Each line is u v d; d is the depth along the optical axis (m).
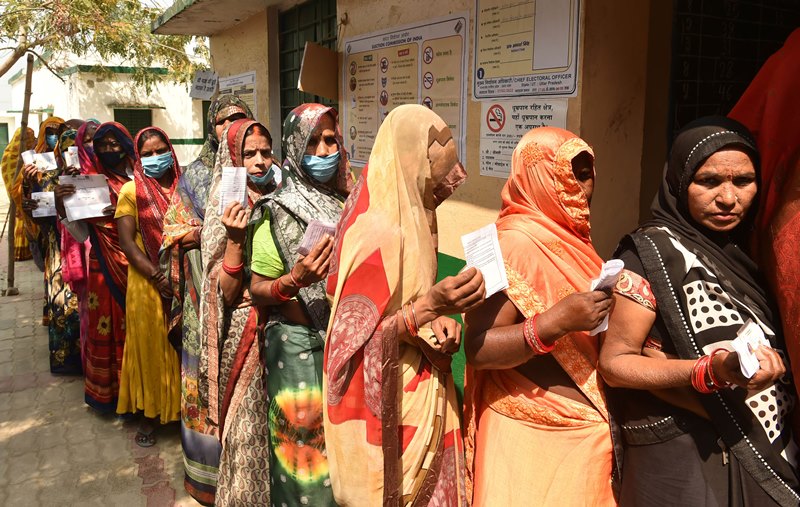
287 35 6.48
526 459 2.04
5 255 10.41
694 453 1.84
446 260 4.00
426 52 4.08
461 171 2.08
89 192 4.15
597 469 2.01
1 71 9.94
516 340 1.91
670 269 1.81
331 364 2.01
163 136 3.97
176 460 3.89
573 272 2.01
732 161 1.76
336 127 2.55
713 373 1.66
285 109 6.69
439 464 2.11
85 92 17.98
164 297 3.87
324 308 2.50
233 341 2.83
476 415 2.22
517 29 3.30
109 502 3.43
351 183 2.63
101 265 4.23
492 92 3.52
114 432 4.27
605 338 1.91
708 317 1.77
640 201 3.28
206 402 3.02
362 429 2.00
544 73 3.16
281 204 2.48
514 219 2.10
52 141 7.05
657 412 1.89
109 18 11.59
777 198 1.92
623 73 3.09
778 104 1.97
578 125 2.99
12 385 5.09
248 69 7.35
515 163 2.13
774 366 1.59
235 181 2.72
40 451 4.00
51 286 5.30
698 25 3.24
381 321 1.97
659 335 1.86
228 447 2.87
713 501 1.81
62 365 5.28
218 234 2.91
